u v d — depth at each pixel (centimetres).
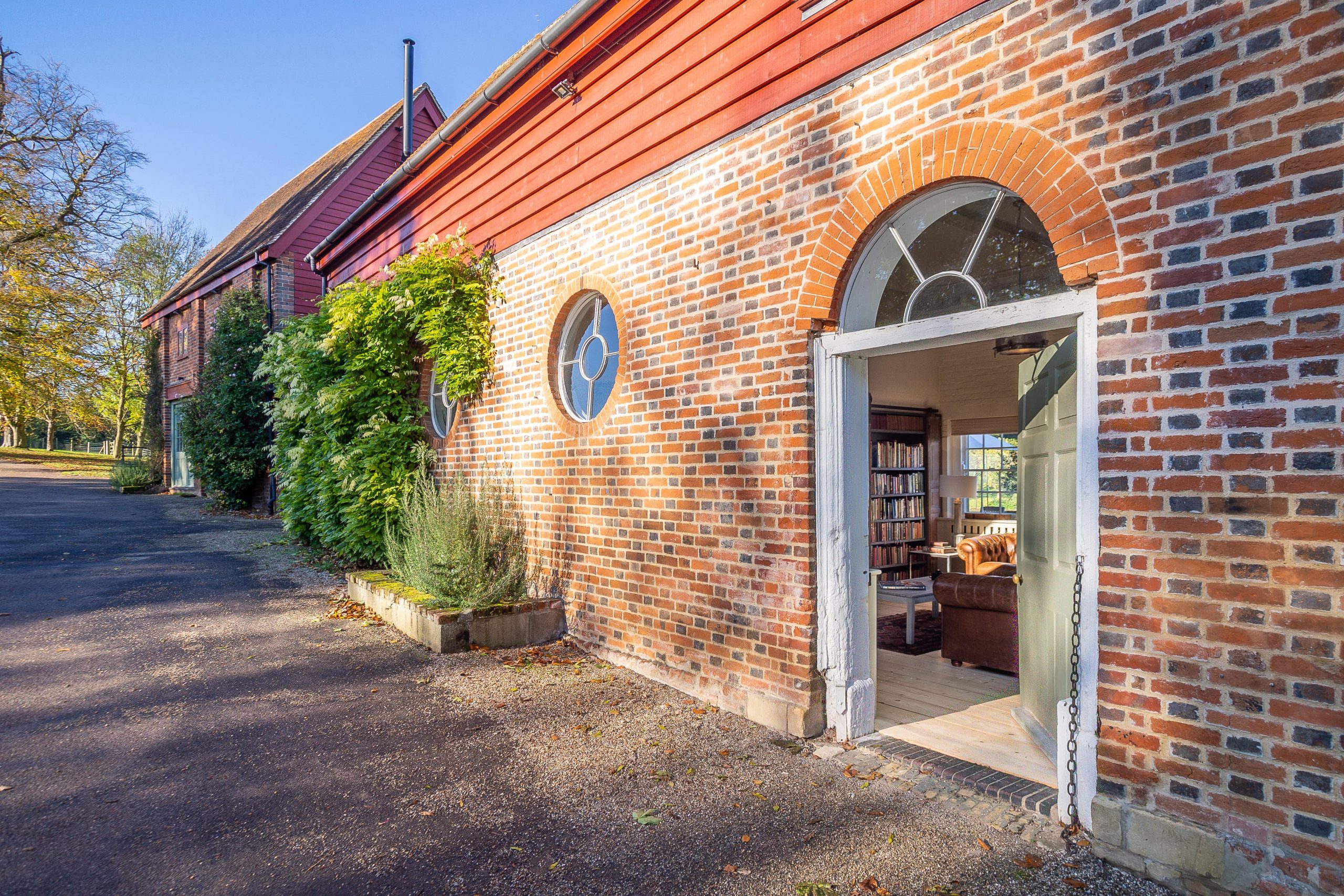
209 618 665
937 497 1056
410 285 746
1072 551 343
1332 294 226
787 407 404
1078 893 255
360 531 804
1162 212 263
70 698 453
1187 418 255
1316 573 228
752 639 425
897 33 355
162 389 2288
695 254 465
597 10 515
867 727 402
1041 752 376
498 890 260
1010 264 332
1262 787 237
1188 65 258
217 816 311
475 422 728
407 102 1120
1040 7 301
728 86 441
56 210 2108
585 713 435
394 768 361
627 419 521
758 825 306
